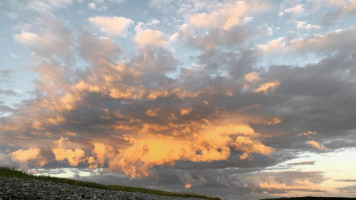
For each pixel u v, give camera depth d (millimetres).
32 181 24656
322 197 72125
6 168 30484
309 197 71812
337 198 70688
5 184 20547
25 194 18359
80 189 25766
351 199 68500
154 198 30719
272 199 72500
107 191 28703
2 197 16750
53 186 23859
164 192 47281
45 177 31531
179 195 48469
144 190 43406
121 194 28203
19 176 28578
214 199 54281
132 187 43219
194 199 44375
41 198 18266
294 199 71250
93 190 27094
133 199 25984
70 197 20234
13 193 18031
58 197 19453
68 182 31938
